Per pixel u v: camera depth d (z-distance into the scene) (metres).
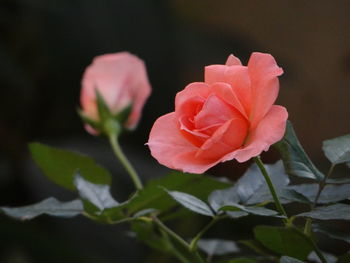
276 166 1.10
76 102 2.03
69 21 1.99
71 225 1.67
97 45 1.99
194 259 1.21
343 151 1.04
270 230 1.05
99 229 1.67
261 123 1.00
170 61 2.02
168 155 1.02
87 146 1.75
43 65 2.02
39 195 1.70
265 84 1.00
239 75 1.01
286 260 1.01
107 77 1.31
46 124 2.03
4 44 2.03
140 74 1.31
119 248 1.66
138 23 2.01
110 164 1.67
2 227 1.63
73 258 1.64
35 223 1.67
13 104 2.00
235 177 1.81
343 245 1.63
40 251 1.63
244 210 1.01
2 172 1.88
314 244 1.02
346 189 1.05
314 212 1.02
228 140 1.00
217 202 1.08
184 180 1.12
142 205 1.13
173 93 2.02
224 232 1.56
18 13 2.04
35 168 1.73
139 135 1.97
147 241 1.18
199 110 1.01
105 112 1.30
